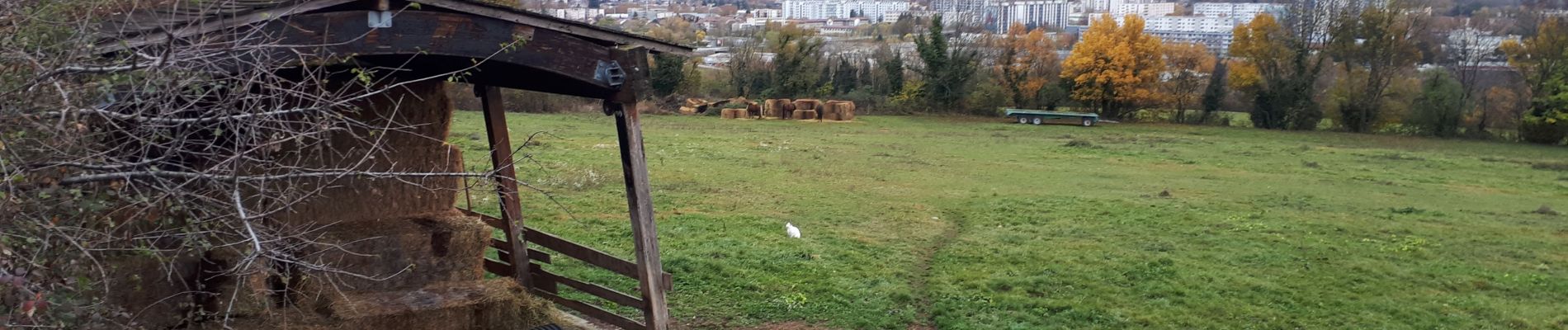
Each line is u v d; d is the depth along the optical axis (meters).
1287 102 53.41
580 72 7.45
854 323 10.87
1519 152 43.94
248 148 5.92
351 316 7.91
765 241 15.49
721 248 14.61
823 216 18.95
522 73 8.95
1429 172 32.19
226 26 5.86
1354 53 53.44
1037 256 15.14
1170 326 11.23
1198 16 98.44
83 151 5.14
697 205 19.62
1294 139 46.38
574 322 9.88
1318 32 54.72
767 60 57.78
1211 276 13.91
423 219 9.40
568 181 21.12
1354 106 52.59
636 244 8.48
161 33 5.76
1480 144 47.81
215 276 7.09
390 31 6.66
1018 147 37.62
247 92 5.28
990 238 17.03
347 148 8.80
